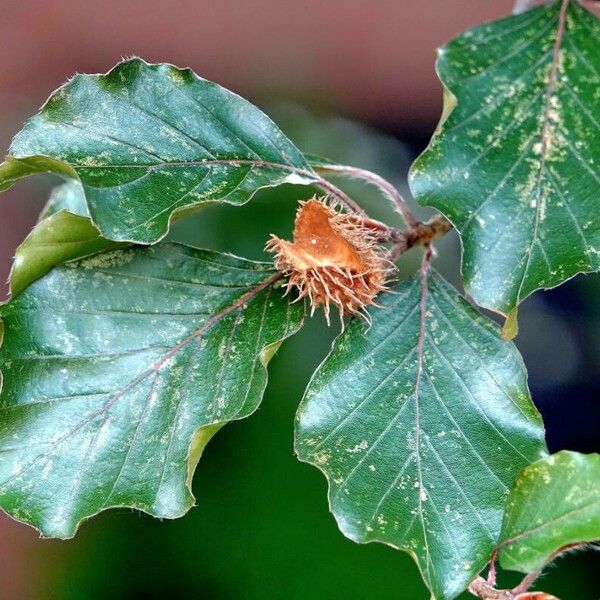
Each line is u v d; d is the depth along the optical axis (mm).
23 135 657
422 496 657
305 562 925
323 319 947
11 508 662
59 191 739
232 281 674
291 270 668
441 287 671
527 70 661
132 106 663
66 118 659
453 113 659
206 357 668
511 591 651
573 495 648
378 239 673
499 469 657
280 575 928
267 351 664
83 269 672
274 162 667
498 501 655
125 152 659
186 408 666
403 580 906
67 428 666
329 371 664
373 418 662
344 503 656
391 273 672
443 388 664
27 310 668
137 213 652
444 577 649
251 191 662
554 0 665
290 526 939
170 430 666
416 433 661
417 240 676
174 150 662
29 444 665
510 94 660
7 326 667
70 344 669
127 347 670
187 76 666
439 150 658
